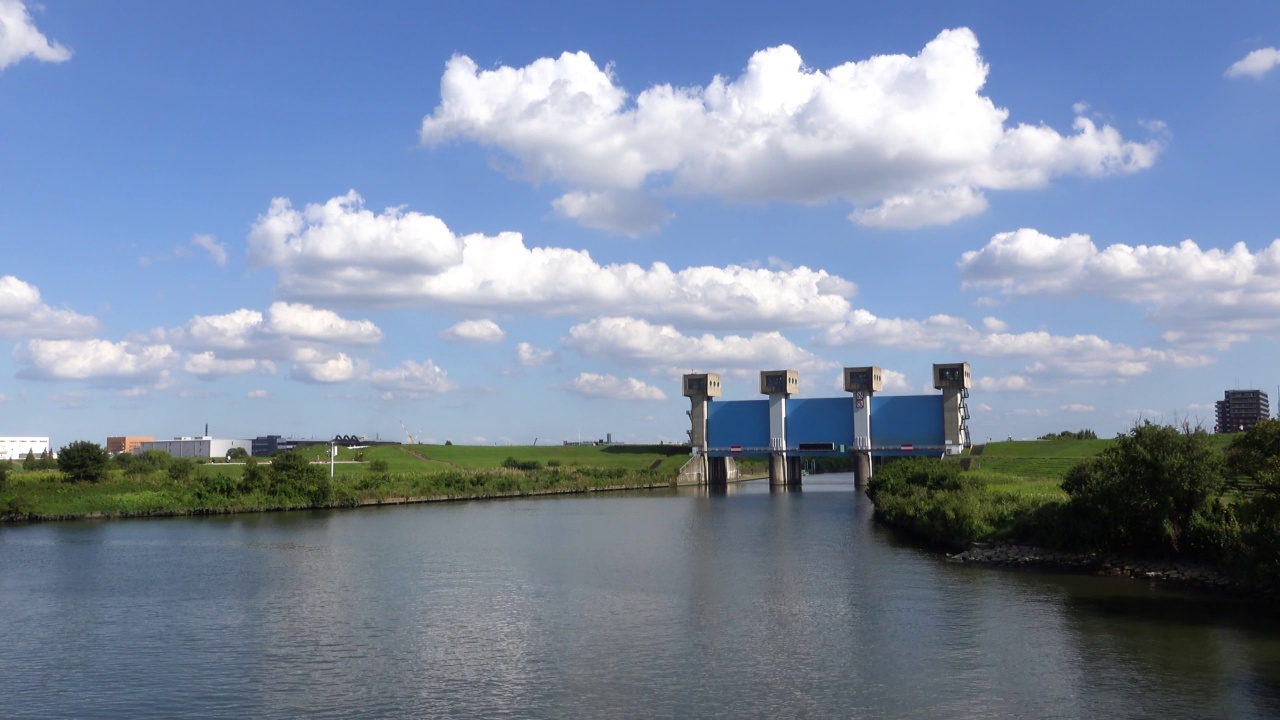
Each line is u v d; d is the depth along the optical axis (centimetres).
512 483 19175
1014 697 3944
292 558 8619
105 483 14150
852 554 8488
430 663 4659
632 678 4347
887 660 4556
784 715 3791
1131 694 3938
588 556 8675
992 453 19900
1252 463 6259
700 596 6406
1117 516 6856
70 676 4494
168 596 6581
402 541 10075
